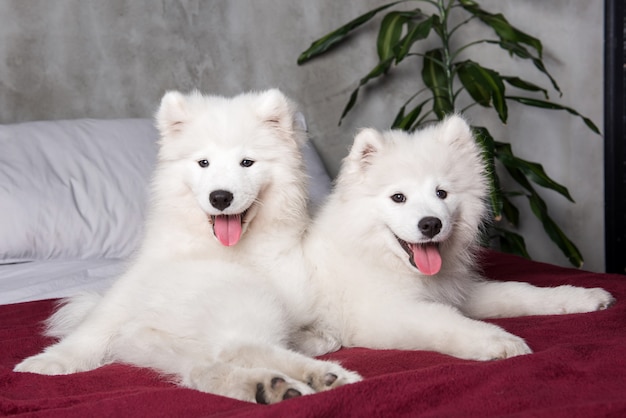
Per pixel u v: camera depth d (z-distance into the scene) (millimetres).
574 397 1604
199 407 1621
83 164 3979
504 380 1703
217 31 5254
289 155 2623
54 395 1858
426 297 2557
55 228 3650
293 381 1688
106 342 2230
